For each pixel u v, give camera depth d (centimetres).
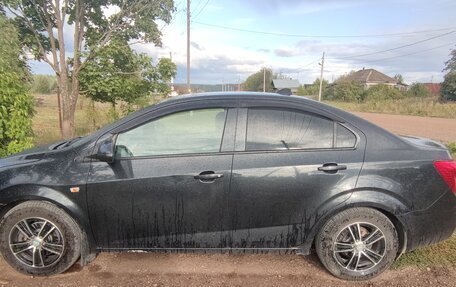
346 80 7131
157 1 1088
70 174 322
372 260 333
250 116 333
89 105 1270
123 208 323
